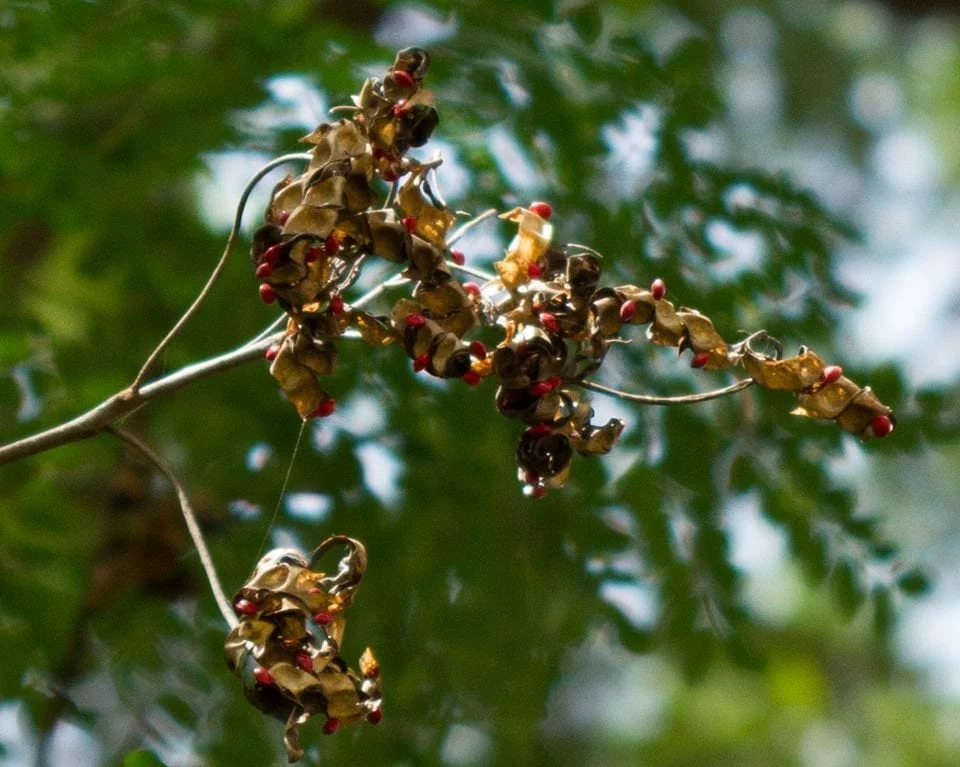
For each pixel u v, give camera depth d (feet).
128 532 10.28
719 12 18.43
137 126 10.08
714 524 10.07
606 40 10.92
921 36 21.40
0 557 9.94
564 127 10.10
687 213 10.16
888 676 18.57
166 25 10.05
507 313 7.98
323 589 7.91
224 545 10.15
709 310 10.02
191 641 10.28
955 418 10.00
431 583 10.16
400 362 9.96
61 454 9.99
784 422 10.05
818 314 10.36
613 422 8.01
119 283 10.36
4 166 10.02
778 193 10.26
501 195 9.96
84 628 10.18
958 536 19.22
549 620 10.23
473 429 9.99
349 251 7.89
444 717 10.22
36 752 9.99
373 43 10.60
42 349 10.05
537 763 10.60
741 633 10.09
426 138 7.88
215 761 10.07
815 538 10.03
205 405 10.09
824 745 18.16
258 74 10.13
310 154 7.89
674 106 10.30
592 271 7.93
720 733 17.92
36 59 10.01
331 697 7.82
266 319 10.22
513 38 10.39
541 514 10.16
